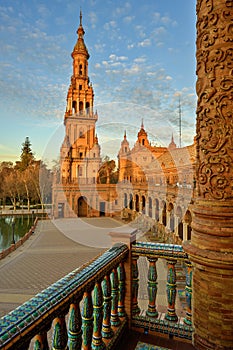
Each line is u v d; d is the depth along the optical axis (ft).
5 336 3.83
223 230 7.22
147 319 9.65
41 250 68.64
